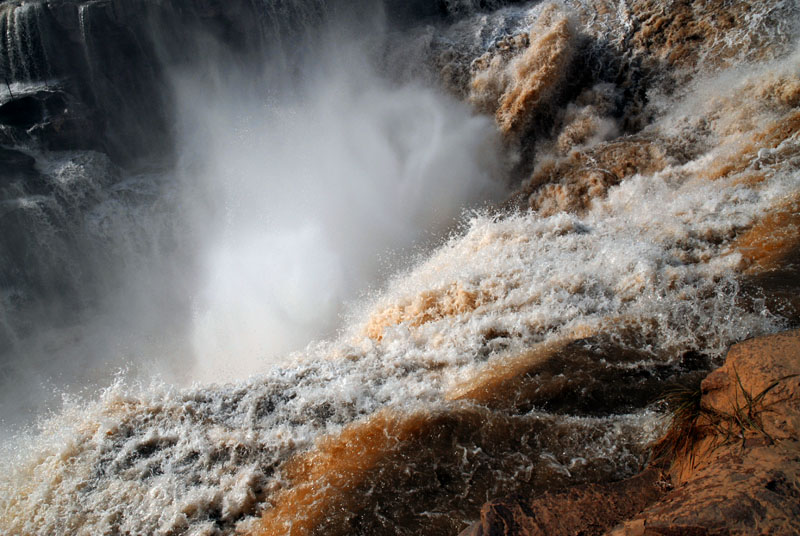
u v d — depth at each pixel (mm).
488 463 3902
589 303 5531
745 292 5113
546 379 4574
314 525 3719
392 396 4840
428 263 8750
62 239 10492
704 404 3266
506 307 5816
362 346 5945
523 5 13516
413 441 4234
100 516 4121
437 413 4426
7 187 10195
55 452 4777
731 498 2303
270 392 5238
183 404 5168
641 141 9867
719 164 8203
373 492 3869
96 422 5066
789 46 9852
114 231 10859
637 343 4809
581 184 9836
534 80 11250
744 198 6848
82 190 10797
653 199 8094
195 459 4508
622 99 11180
